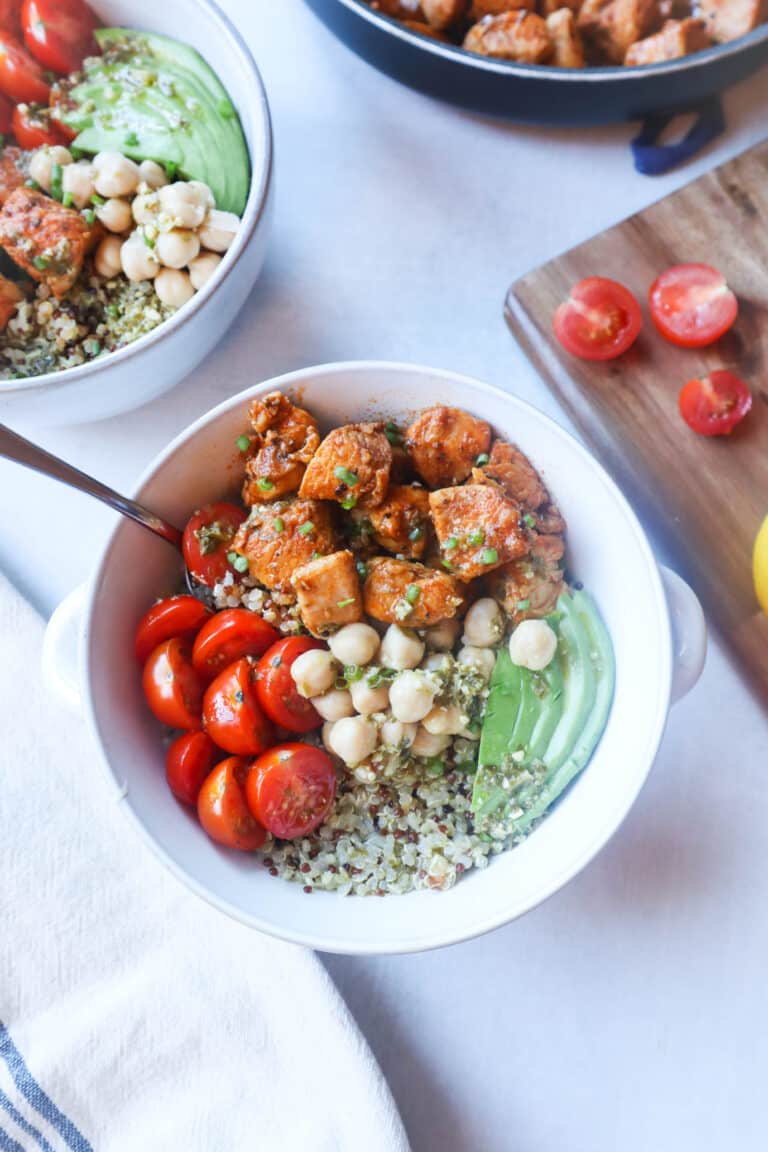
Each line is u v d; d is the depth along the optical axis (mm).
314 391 461
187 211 491
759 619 514
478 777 449
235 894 433
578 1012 499
